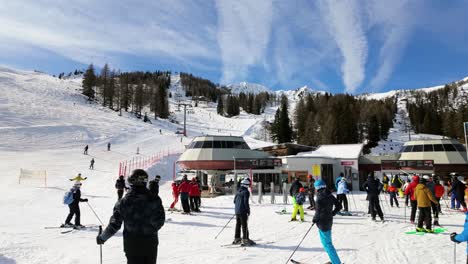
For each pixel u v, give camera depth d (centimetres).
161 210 443
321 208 695
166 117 11906
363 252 862
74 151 4909
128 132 6788
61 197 2417
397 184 1994
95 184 3212
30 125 5944
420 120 13362
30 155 4406
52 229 1229
